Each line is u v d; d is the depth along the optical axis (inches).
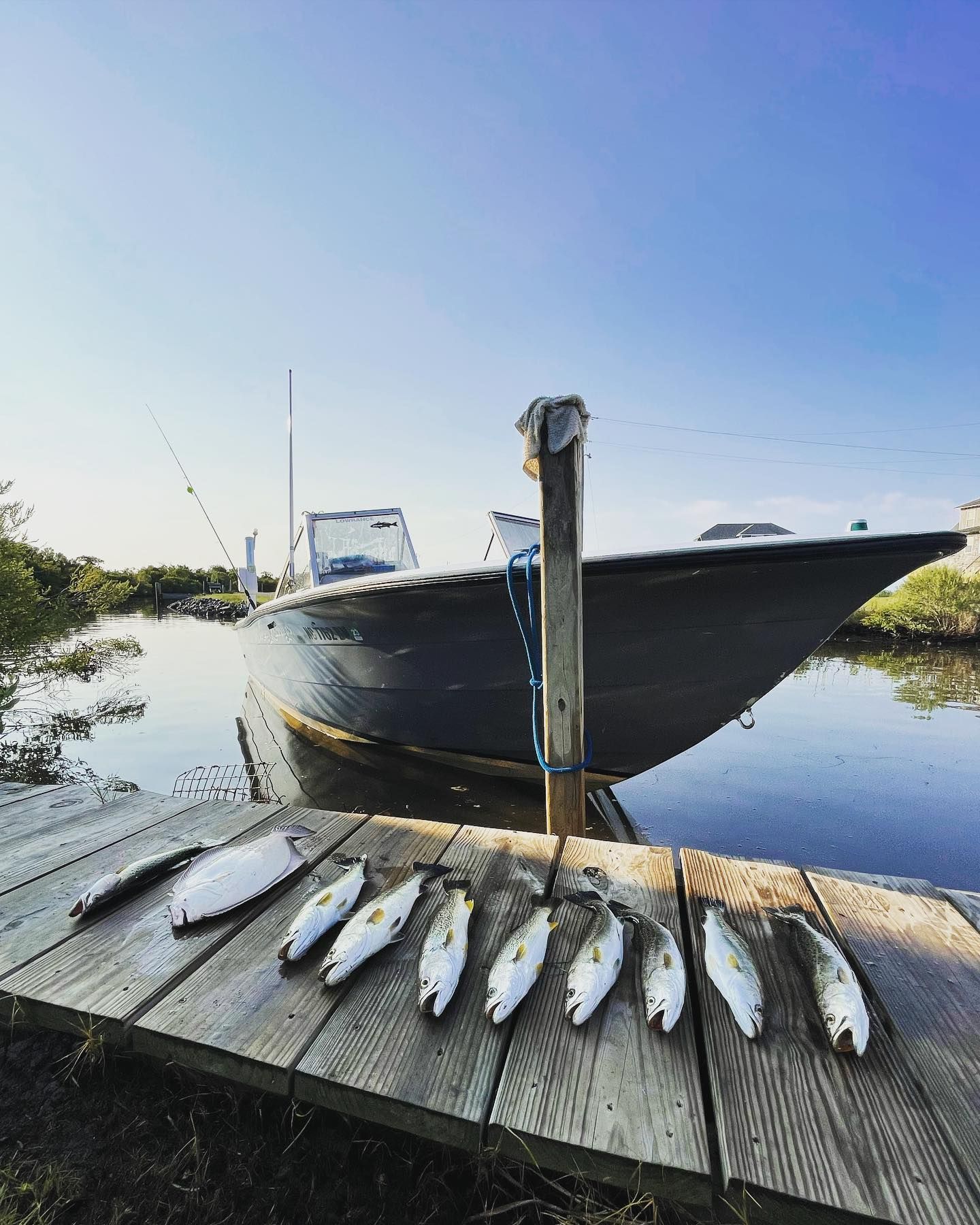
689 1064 61.6
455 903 85.4
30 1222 56.5
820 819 193.3
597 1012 68.9
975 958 77.2
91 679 509.7
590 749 129.3
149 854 107.3
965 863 164.2
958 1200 48.7
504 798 207.6
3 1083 72.2
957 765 248.4
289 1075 62.1
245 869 93.0
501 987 67.8
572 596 121.6
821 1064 61.1
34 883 98.2
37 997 72.2
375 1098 59.3
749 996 66.9
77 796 136.3
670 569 143.6
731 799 211.3
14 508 361.7
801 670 517.3
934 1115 55.4
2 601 343.9
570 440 118.4
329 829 116.8
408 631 183.8
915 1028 65.7
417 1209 58.3
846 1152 52.3
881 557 137.2
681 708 170.4
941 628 751.7
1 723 345.1
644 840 177.9
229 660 641.6
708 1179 51.4
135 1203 58.8
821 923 84.8
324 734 284.2
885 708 359.6
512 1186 58.6
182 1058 66.4
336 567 272.2
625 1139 54.0
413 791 217.3
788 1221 49.9
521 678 175.0
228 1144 64.5
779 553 137.9
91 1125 66.9
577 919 86.2
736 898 91.9
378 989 72.9
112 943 82.4
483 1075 60.6
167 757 281.1
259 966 77.3
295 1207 58.5
